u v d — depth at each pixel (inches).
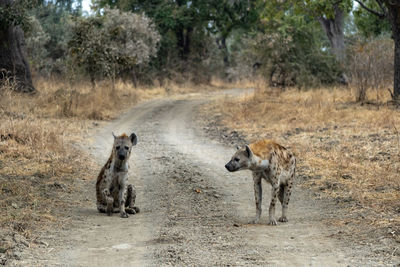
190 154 608.1
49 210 346.6
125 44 1438.2
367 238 271.7
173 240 275.4
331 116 803.4
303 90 1295.5
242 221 327.0
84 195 405.4
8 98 805.2
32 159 506.9
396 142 569.9
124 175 338.6
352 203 359.3
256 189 322.0
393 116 748.0
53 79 1378.0
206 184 450.3
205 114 1027.9
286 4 1373.0
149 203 386.3
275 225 313.4
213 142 704.4
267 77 1412.4
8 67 1083.9
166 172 501.0
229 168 303.4
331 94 1108.5
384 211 328.2
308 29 1455.5
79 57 1217.4
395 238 266.5
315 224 312.8
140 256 246.7
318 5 1243.8
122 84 1432.1
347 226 301.4
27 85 1111.6
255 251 253.0
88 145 651.5
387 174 432.1
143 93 1425.9
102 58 1206.9
